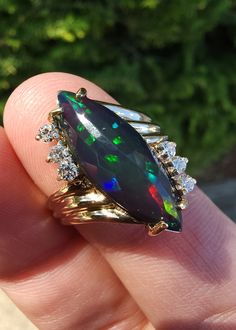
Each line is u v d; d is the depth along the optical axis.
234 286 0.05
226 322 0.05
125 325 0.05
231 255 0.05
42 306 0.05
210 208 0.05
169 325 0.05
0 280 0.05
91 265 0.05
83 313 0.05
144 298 0.05
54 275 0.05
